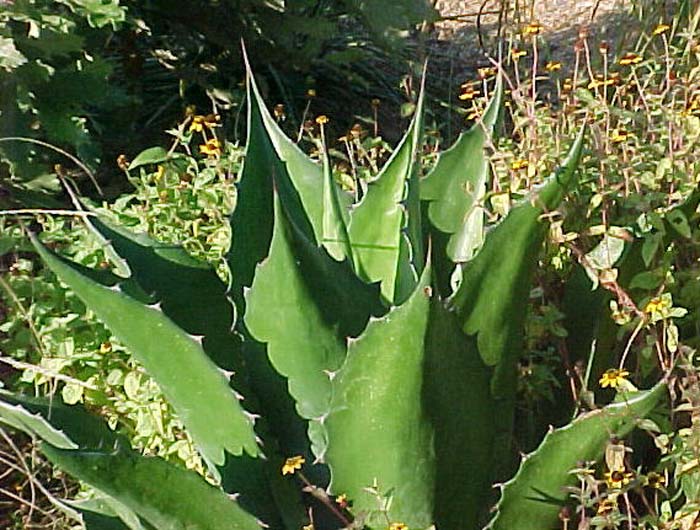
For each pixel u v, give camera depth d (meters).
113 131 4.08
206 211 2.85
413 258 2.19
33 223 3.30
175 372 2.12
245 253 2.25
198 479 2.05
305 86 4.61
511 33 3.50
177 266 2.28
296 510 2.18
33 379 2.61
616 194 2.51
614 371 2.21
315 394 2.14
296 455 2.20
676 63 3.25
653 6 3.58
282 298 2.09
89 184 3.73
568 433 2.08
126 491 2.02
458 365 2.05
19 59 3.13
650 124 2.73
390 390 2.02
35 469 2.64
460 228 2.35
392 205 2.21
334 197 2.21
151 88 4.48
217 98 4.34
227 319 2.28
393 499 2.10
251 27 4.30
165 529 2.07
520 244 2.12
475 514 2.18
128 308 2.09
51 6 3.47
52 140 3.50
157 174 2.91
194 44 4.43
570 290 2.43
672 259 2.52
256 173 2.27
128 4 4.13
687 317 2.49
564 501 2.14
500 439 2.22
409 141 2.20
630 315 2.37
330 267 2.10
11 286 2.75
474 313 2.12
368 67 4.80
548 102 3.22
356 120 4.52
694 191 2.49
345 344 2.12
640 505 2.38
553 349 2.36
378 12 4.23
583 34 3.11
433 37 5.36
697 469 2.17
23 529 2.56
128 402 2.53
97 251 2.77
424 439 2.07
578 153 2.14
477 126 2.38
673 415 2.31
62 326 2.66
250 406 2.18
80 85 3.41
